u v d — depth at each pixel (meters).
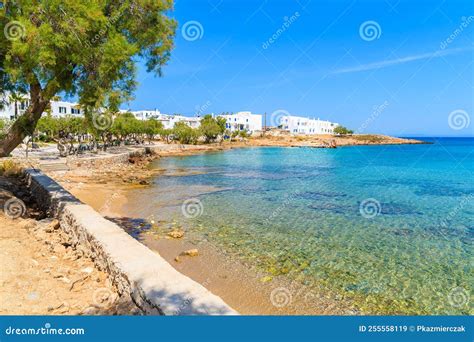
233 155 83.12
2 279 7.26
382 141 162.62
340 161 68.19
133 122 76.81
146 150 70.69
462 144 157.25
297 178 41.41
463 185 36.56
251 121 165.38
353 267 12.95
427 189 33.66
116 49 11.05
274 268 12.63
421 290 11.03
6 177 23.70
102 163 43.50
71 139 50.41
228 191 30.88
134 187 31.89
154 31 13.52
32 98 13.14
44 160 39.41
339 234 17.44
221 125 121.38
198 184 35.09
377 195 29.86
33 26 10.06
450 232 18.12
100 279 8.15
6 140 13.41
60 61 11.30
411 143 163.00
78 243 10.74
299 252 14.53
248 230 17.80
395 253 14.66
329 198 28.03
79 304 6.85
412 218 21.39
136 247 8.49
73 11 10.36
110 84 12.27
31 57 10.09
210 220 19.89
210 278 11.58
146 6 12.80
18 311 6.26
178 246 14.91
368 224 19.64
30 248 9.62
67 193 15.40
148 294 6.08
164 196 27.53
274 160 69.44
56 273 8.11
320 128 175.00
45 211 15.67
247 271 12.27
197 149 97.19
